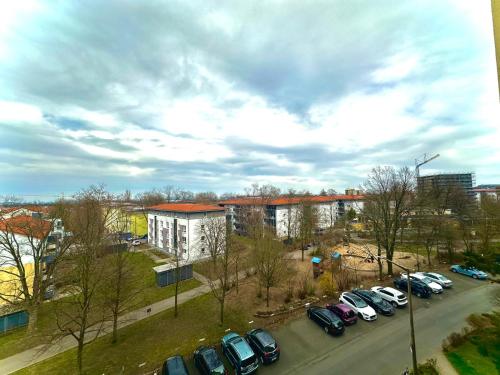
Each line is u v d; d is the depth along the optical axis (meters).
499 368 14.67
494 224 34.44
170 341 19.23
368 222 53.34
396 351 17.03
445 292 26.86
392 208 36.84
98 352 18.28
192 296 28.69
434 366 14.56
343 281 28.47
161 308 25.83
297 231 57.22
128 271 22.14
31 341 20.52
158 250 52.81
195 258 44.00
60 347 19.44
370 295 24.11
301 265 38.00
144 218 69.44
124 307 25.94
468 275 31.66
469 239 42.12
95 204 31.81
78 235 23.03
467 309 22.78
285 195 79.88
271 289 28.16
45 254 30.73
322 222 67.62
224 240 34.62
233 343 16.11
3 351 19.16
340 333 19.14
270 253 26.02
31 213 35.06
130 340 19.70
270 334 18.98
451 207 54.00
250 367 14.74
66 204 40.94
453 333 17.56
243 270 36.03
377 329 19.91
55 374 16.16
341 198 81.38
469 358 15.71
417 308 23.31
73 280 22.98
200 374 15.33
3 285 28.08
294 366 15.88
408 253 43.25
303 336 19.19
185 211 45.59
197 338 19.44
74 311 24.91
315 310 21.39
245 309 24.00
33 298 22.72
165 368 14.71
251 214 57.88
